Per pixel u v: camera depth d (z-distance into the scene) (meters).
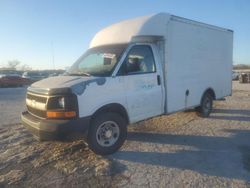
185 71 6.88
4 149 5.71
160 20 6.05
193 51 7.17
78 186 3.98
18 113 10.53
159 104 6.13
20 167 4.72
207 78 8.02
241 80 31.56
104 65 5.48
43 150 5.55
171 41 6.31
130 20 6.11
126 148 5.57
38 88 4.94
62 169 4.59
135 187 3.89
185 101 6.98
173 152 5.31
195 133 6.63
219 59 8.63
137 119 5.67
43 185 4.04
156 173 4.34
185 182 4.00
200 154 5.18
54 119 4.60
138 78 5.62
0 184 4.09
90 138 4.93
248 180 4.04
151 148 5.55
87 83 4.77
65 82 4.78
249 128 7.08
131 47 5.57
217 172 4.34
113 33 6.04
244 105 10.95
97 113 4.97
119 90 5.25
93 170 4.51
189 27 6.95
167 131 6.83
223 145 5.70
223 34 8.78
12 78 32.28
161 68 6.14
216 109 9.92
